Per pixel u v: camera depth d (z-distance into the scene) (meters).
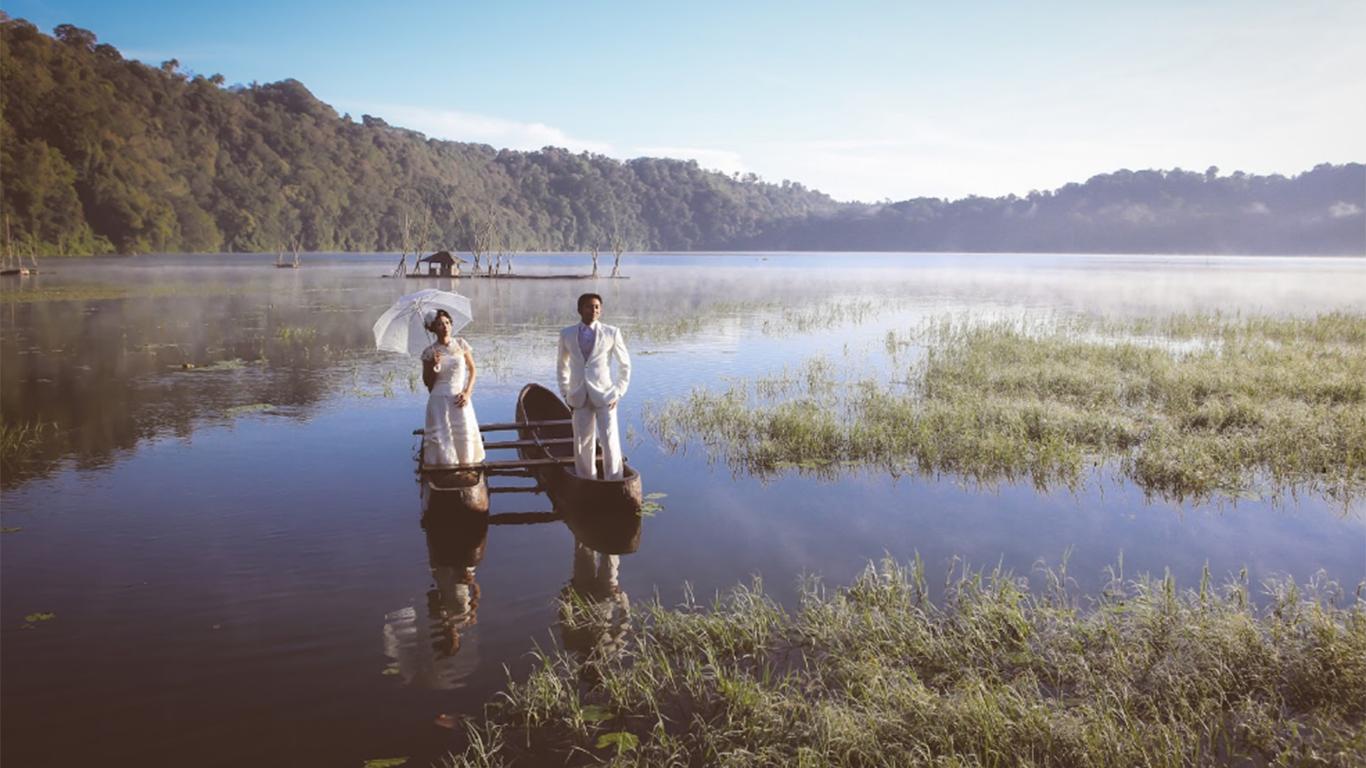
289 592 5.63
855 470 8.91
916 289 49.06
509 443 8.88
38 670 4.54
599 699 4.41
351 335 21.34
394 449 9.55
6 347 18.33
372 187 196.88
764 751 3.87
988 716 4.02
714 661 4.73
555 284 52.41
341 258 126.56
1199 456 8.84
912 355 17.88
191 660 4.68
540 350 18.39
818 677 4.59
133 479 8.25
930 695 4.23
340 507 7.44
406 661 4.72
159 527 6.86
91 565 6.04
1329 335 19.89
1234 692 4.38
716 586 5.83
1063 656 4.74
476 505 6.96
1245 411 10.87
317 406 12.04
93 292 38.25
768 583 5.87
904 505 7.69
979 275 76.69
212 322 24.58
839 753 3.90
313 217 173.50
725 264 119.62
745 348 19.39
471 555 6.40
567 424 9.52
